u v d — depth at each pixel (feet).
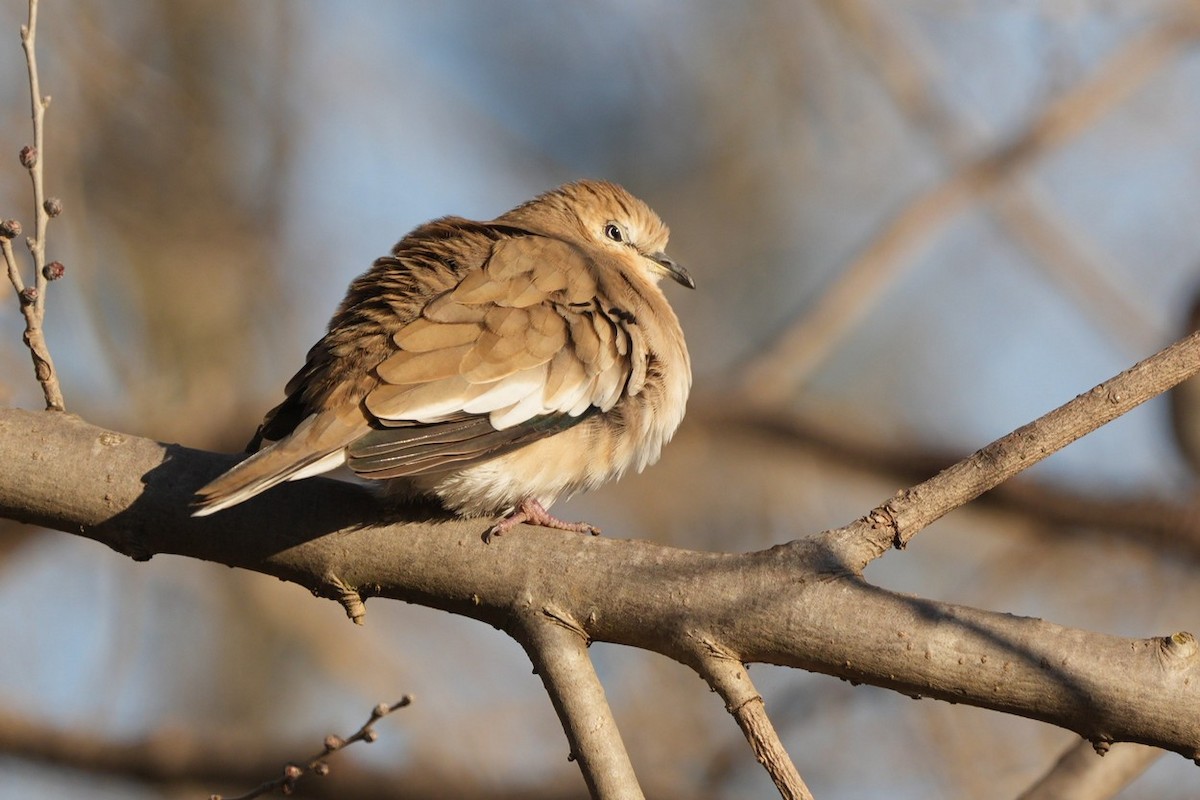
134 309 55.06
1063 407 21.12
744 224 69.36
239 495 22.13
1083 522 50.39
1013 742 41.73
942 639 20.66
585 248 30.17
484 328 25.55
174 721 51.80
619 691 45.83
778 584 21.33
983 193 55.88
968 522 52.85
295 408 25.32
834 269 65.41
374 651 49.06
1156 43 55.98
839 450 55.77
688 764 44.70
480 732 44.01
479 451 24.22
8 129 48.37
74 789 43.52
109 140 55.31
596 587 22.04
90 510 23.90
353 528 23.34
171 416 50.31
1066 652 20.33
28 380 44.50
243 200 57.72
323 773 25.85
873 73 59.72
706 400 55.16
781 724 45.16
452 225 28.78
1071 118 55.72
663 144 69.15
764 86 68.39
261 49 58.90
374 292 26.48
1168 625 47.26
